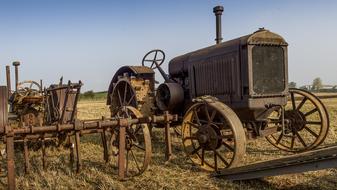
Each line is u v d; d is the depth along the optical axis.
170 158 6.98
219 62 6.91
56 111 8.67
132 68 8.92
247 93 6.40
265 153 7.59
